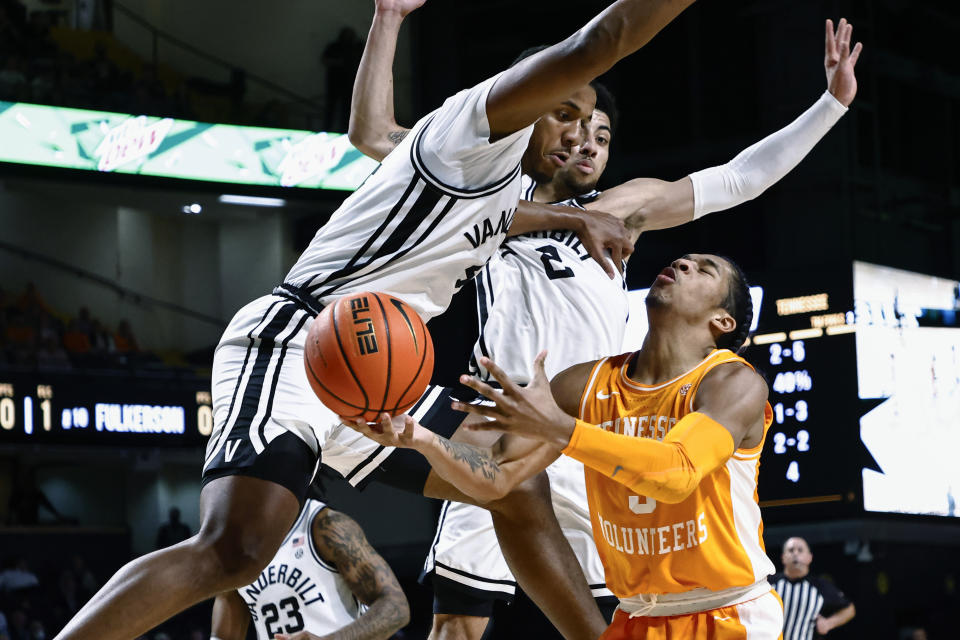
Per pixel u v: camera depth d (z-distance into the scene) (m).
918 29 14.45
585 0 14.61
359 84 3.49
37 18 16.33
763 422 2.70
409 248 2.84
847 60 3.87
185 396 14.20
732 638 2.69
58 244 17.55
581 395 2.81
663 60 14.48
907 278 12.90
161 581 2.52
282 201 14.66
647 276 14.08
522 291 3.80
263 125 14.68
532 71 2.60
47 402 13.18
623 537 2.72
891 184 13.77
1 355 14.11
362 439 3.04
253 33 17.16
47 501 15.66
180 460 16.28
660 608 2.75
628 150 14.62
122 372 14.46
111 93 13.90
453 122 2.76
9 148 13.08
